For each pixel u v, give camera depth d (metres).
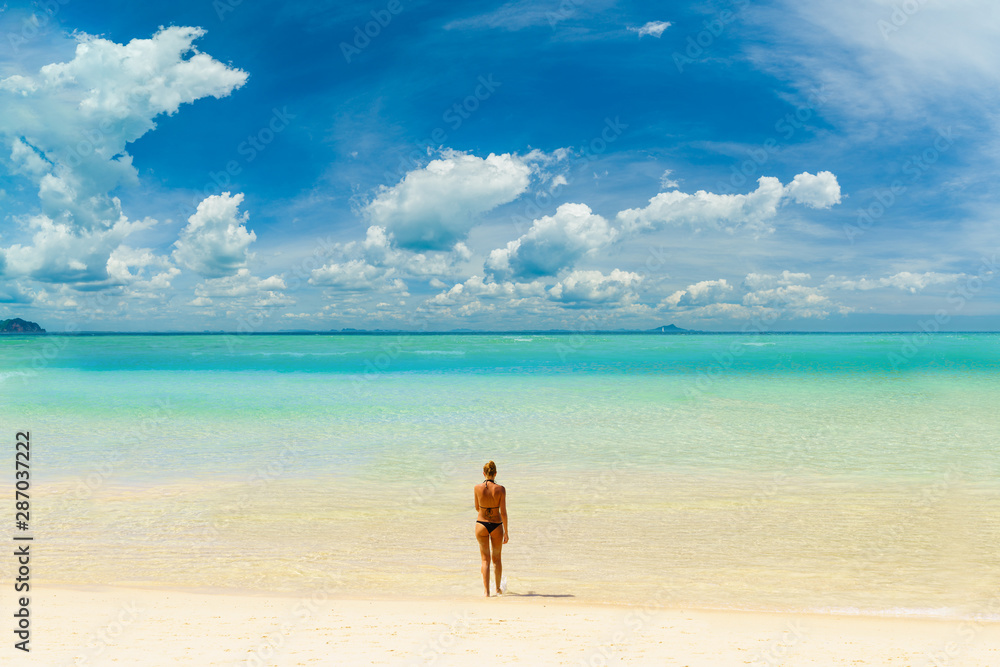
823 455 16.33
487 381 35.97
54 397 28.67
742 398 28.14
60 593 7.73
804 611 7.31
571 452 16.89
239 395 29.44
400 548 9.72
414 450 17.20
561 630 6.51
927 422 21.64
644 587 8.14
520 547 9.71
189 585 8.20
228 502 12.17
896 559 9.09
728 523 10.80
